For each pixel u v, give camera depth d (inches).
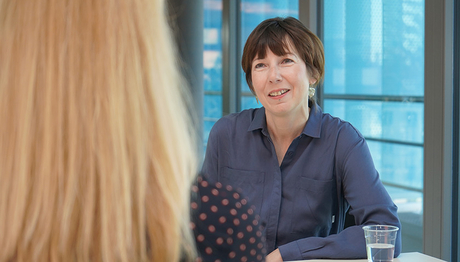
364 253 62.0
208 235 22.2
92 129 19.0
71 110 19.1
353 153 70.1
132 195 19.4
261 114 75.7
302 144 72.6
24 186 18.8
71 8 20.0
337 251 61.9
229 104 233.0
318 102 154.0
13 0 20.6
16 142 19.2
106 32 19.9
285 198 72.5
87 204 18.8
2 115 19.6
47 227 18.7
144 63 20.3
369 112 130.8
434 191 106.7
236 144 77.2
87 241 18.7
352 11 136.3
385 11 122.6
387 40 122.3
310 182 71.7
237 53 231.0
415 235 115.6
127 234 18.9
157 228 19.7
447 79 102.8
